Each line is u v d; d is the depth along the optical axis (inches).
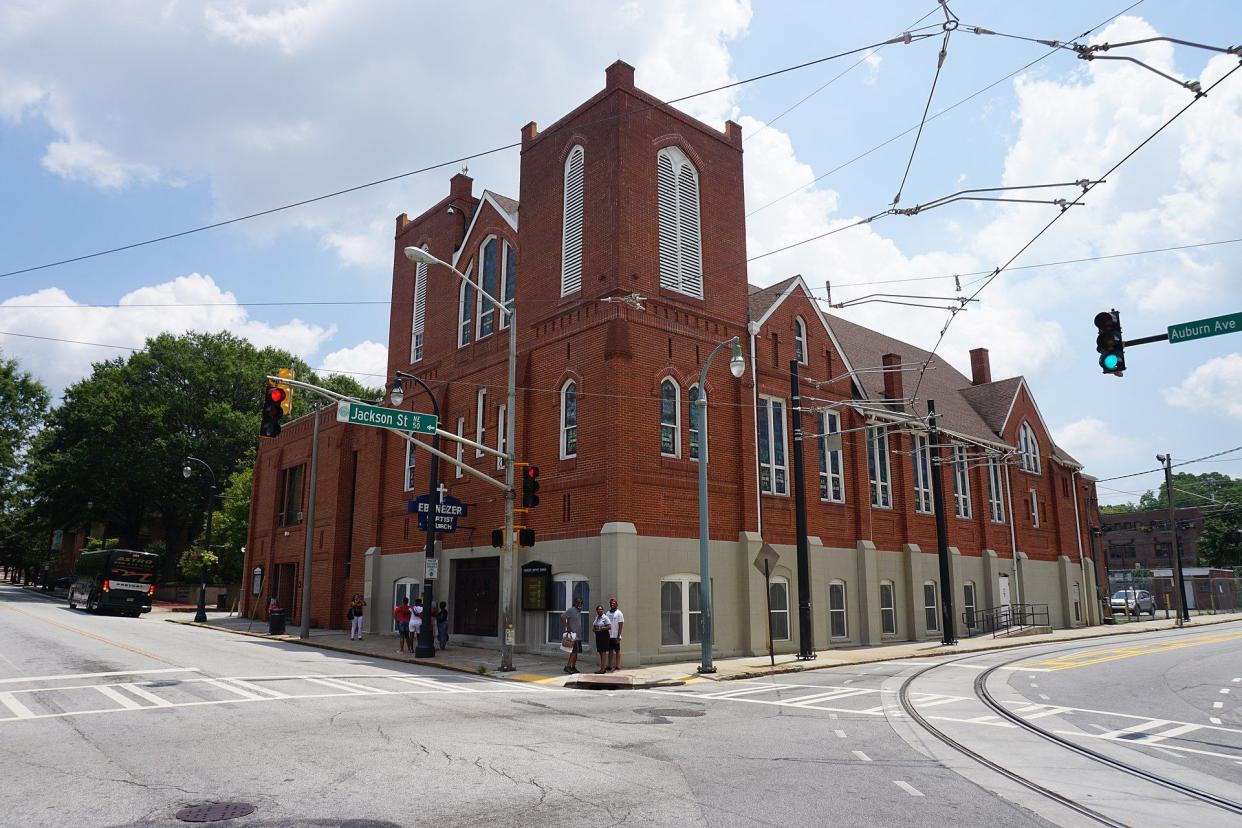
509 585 808.3
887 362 1371.8
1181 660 893.8
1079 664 851.4
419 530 1214.3
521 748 382.6
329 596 1403.8
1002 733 446.9
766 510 1034.1
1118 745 420.2
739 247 1082.7
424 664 878.4
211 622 1599.4
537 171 1085.1
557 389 983.6
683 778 327.3
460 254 1234.6
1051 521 1688.0
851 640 1135.0
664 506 916.6
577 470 930.1
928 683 687.1
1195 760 386.0
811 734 439.5
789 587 1050.1
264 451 1775.3
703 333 1002.7
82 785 300.8
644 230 962.1
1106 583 1932.8
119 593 1787.6
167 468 2401.6
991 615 1411.2
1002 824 270.5
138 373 2493.8
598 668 820.6
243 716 462.3
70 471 2338.8
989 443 1528.1
